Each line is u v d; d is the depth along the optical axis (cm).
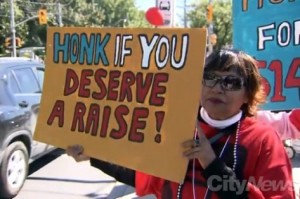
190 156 175
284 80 286
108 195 550
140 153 191
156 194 204
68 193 559
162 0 1016
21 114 548
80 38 211
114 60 203
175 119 183
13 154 531
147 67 193
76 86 212
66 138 211
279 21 287
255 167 176
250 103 192
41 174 647
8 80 560
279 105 286
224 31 5272
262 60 293
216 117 184
